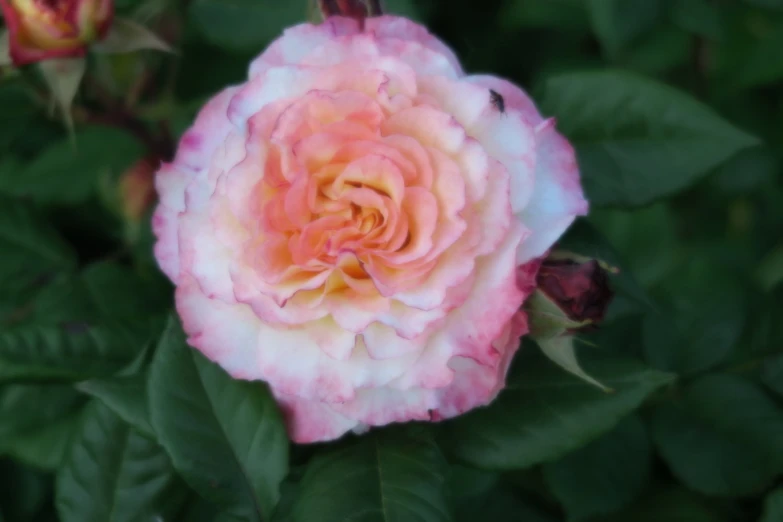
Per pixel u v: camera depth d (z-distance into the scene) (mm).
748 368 586
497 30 660
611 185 534
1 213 604
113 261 591
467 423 501
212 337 483
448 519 485
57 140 633
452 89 482
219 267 479
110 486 516
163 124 607
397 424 499
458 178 470
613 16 614
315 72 481
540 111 539
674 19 628
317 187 480
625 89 533
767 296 598
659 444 570
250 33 594
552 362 505
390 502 485
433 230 470
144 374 506
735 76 652
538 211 482
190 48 614
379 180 476
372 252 473
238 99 482
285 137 475
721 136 531
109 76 581
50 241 608
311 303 474
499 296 472
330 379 476
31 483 599
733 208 712
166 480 518
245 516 491
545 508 595
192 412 493
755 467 562
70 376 533
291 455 512
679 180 532
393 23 496
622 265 528
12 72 557
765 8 642
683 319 591
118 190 619
